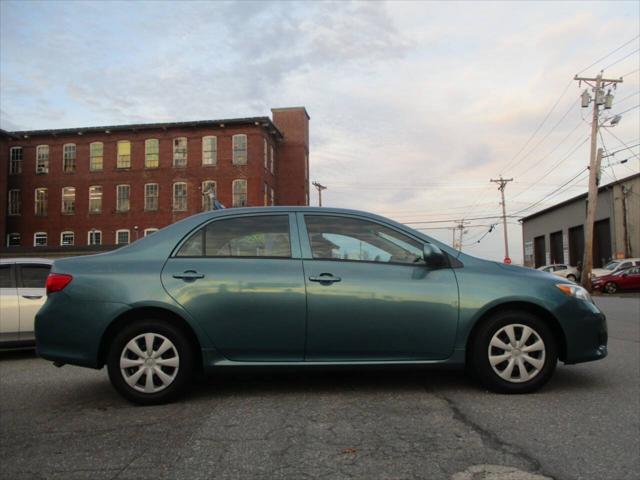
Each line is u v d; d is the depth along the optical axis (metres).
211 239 5.32
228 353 5.08
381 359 5.14
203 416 4.69
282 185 53.84
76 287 5.09
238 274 5.13
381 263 5.27
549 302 5.19
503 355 5.18
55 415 4.90
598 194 40.75
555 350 5.21
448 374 6.02
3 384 6.29
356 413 4.68
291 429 4.31
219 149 47.50
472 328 5.16
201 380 5.89
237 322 5.07
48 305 5.12
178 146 48.09
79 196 49.53
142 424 4.54
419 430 4.25
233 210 5.48
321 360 5.12
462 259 5.38
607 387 5.49
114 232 48.62
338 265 5.21
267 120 47.25
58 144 50.25
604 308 16.39
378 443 4.00
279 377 5.97
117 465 3.73
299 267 5.18
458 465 3.61
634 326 11.02
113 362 5.02
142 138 48.75
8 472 3.66
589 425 4.34
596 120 30.34
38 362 7.93
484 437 4.09
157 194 48.12
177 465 3.70
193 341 5.21
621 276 29.12
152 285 5.07
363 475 3.48
